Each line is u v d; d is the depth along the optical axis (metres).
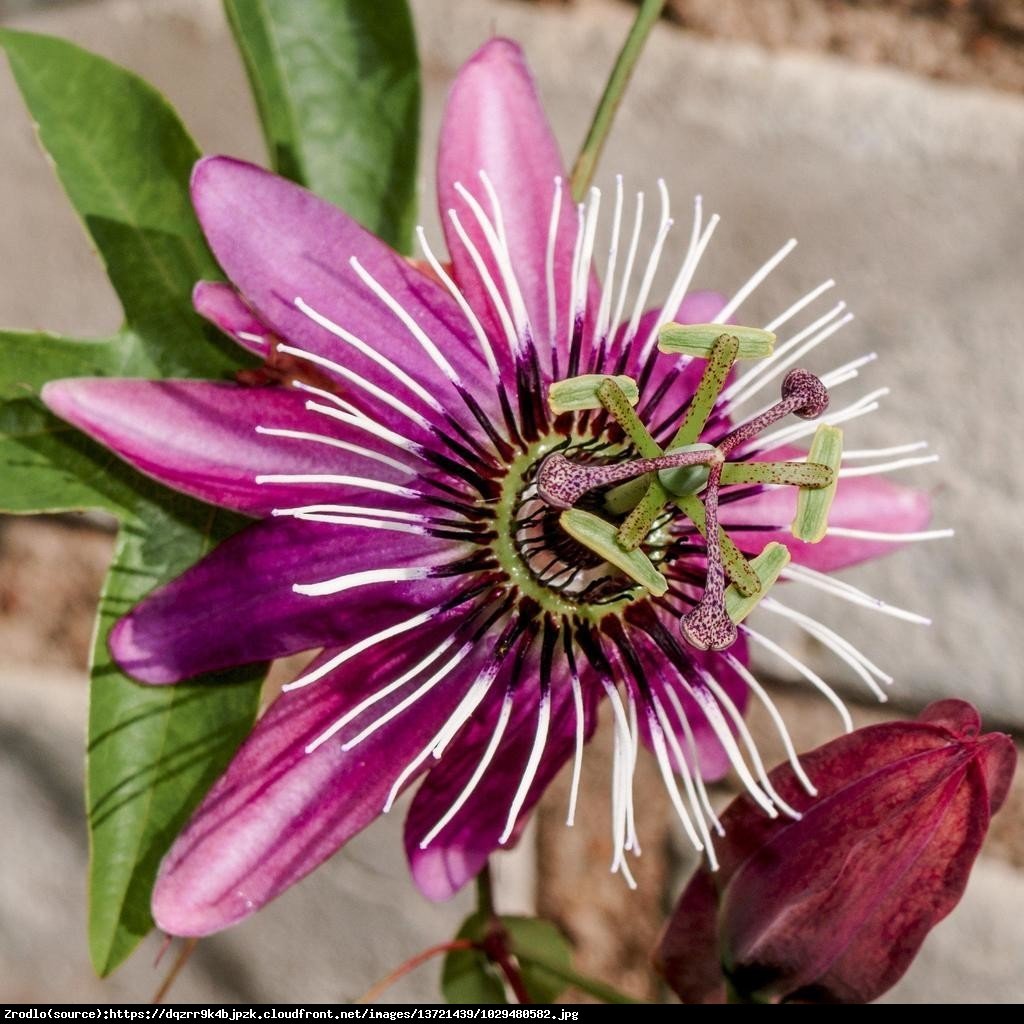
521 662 0.23
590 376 0.22
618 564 0.22
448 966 0.29
